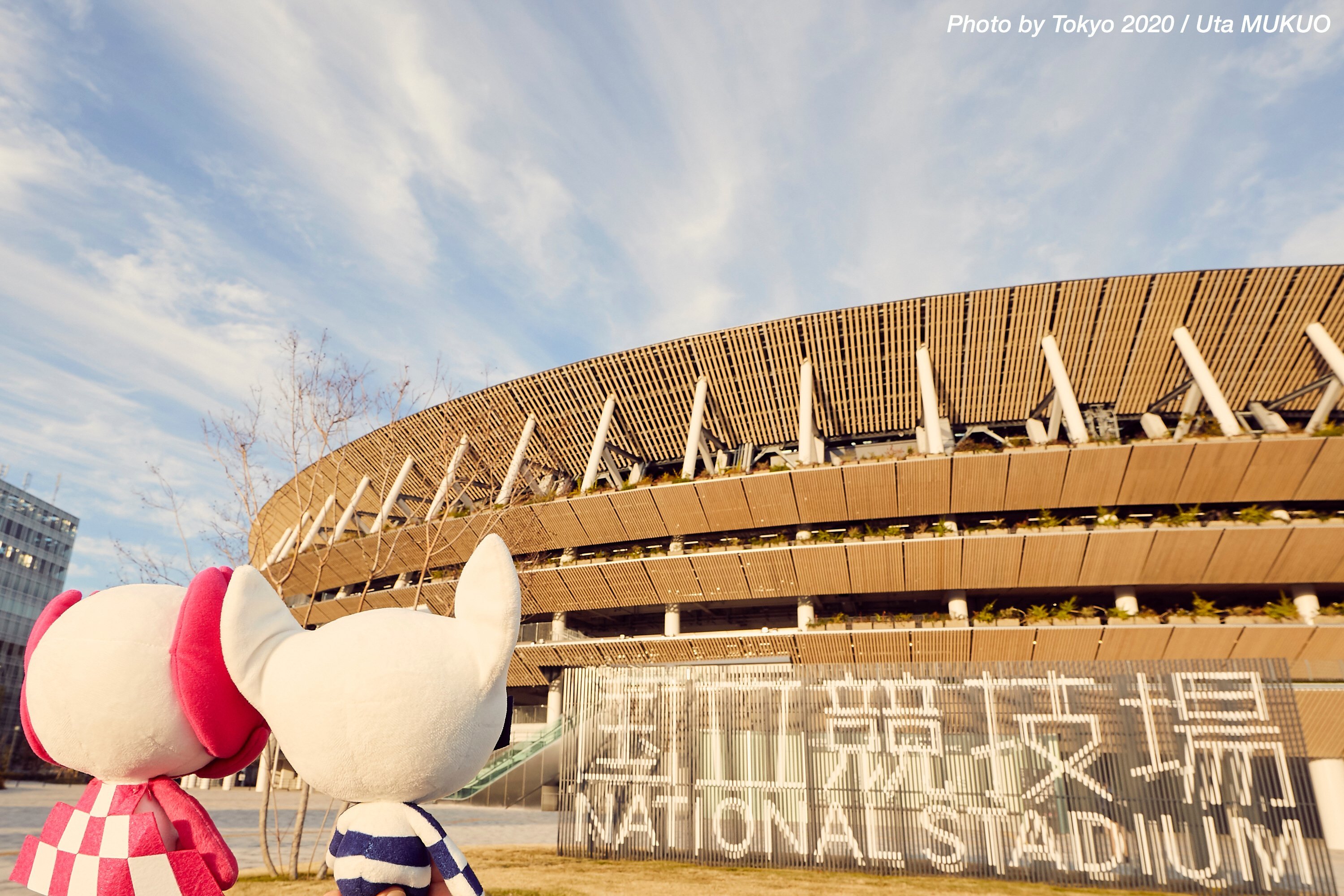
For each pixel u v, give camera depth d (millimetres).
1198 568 23016
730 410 31031
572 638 29984
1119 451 22609
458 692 2990
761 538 26734
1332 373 24594
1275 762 9773
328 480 37344
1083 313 25438
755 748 12047
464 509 27938
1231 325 24828
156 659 3133
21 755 47656
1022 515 25594
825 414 30516
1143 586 24484
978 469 23812
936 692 11344
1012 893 9352
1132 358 26234
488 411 31656
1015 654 23859
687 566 26750
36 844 3389
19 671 73875
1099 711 10555
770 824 11586
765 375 29344
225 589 3316
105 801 3248
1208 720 10117
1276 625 21734
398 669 2922
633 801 12469
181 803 3277
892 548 24406
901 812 11031
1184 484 22938
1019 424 29766
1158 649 22781
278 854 12070
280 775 42438
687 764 12344
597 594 28969
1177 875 9648
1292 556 22203
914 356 27641
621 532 28297
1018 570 24250
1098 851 10000
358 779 2945
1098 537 22812
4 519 74312
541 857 12461
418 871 2957
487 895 9016
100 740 3111
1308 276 23438
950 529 24656
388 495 37594
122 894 3035
